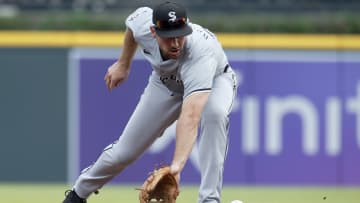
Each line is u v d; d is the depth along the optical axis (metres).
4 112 38.41
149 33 18.88
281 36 38.53
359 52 38.69
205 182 19.06
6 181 38.59
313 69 38.59
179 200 30.81
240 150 38.28
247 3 45.66
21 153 38.47
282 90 38.47
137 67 38.00
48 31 42.62
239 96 38.31
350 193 34.81
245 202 30.78
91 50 38.22
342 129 38.62
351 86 38.69
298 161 38.47
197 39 18.22
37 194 33.22
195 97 17.84
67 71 38.38
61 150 38.44
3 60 38.28
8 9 46.34
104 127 38.31
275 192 35.09
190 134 17.62
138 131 20.36
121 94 38.19
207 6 45.44
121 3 45.66
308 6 45.66
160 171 17.31
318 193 34.75
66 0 45.97
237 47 38.44
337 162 38.56
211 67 18.12
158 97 20.14
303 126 38.50
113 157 20.45
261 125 38.38
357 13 45.41
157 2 45.41
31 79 38.34
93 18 44.16
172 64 18.83
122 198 31.84
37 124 38.38
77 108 38.34
